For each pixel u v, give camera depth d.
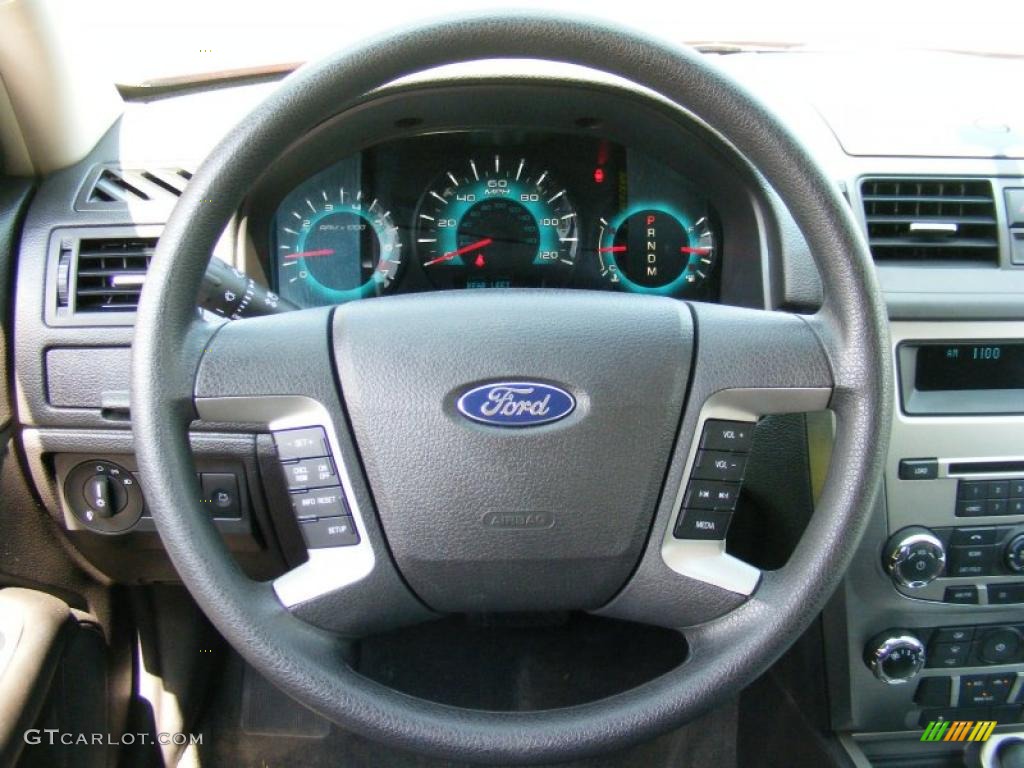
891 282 1.33
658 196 1.48
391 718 0.94
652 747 1.72
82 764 1.47
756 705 1.66
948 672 1.39
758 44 1.68
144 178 1.39
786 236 1.27
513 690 1.58
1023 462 1.32
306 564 1.05
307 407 1.00
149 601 1.68
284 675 0.94
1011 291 1.33
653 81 0.95
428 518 1.02
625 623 1.53
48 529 1.44
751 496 1.32
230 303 1.15
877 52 1.66
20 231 1.35
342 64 0.93
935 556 1.30
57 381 1.33
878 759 1.51
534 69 1.34
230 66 1.52
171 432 0.94
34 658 1.32
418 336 1.01
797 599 0.97
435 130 1.44
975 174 1.37
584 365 1.00
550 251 1.51
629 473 1.01
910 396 1.32
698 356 1.01
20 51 1.25
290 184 1.41
